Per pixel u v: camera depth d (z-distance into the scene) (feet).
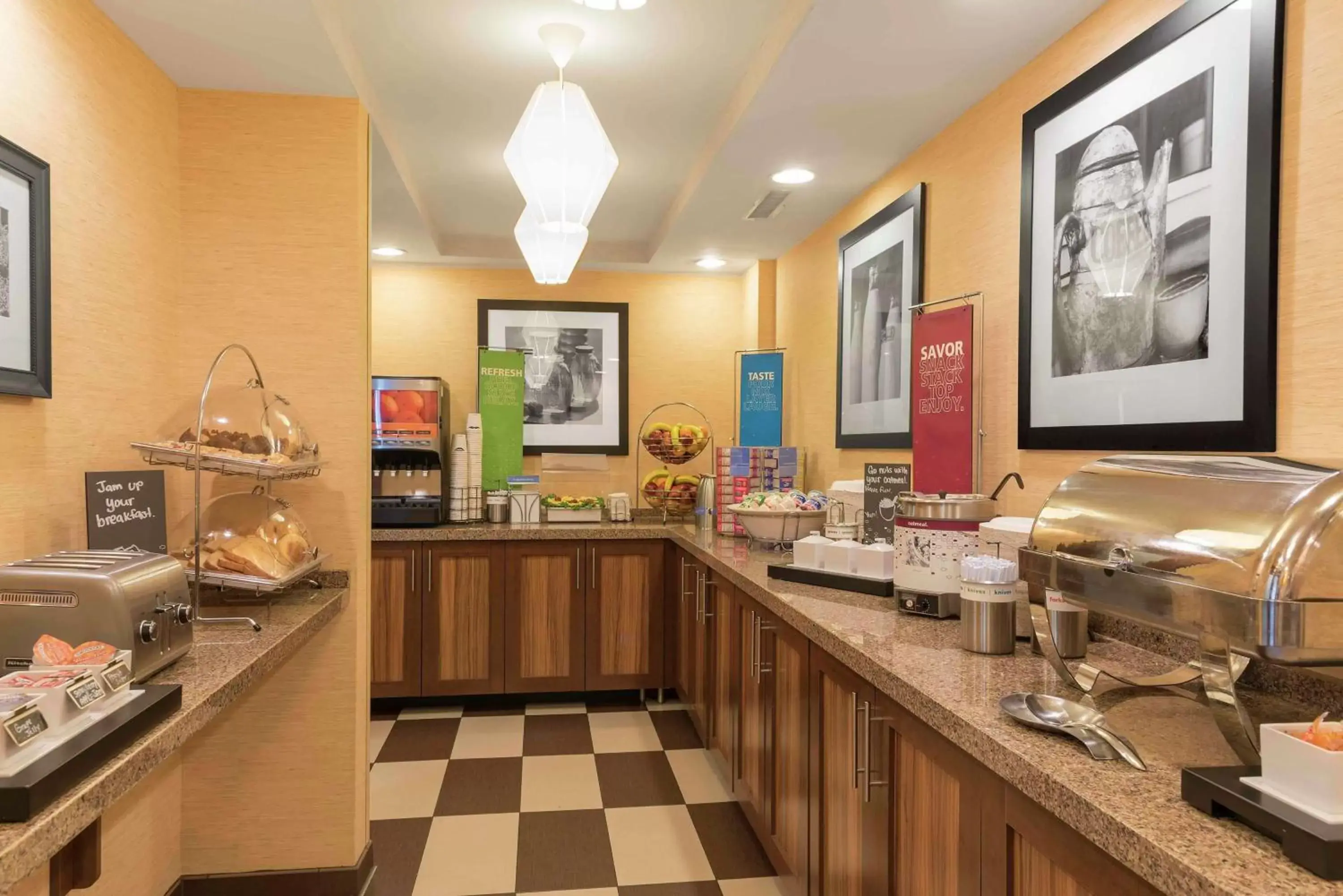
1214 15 5.61
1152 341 6.19
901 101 8.75
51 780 3.37
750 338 16.62
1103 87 6.70
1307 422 5.00
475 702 14.47
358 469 8.59
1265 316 5.21
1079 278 7.02
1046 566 4.75
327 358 8.49
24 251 5.57
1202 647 3.70
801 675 7.36
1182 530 3.94
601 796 10.40
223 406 7.07
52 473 6.08
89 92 6.55
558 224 8.38
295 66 7.81
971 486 8.32
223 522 7.20
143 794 7.51
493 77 9.15
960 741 4.35
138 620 4.88
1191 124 5.82
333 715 8.46
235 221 8.36
